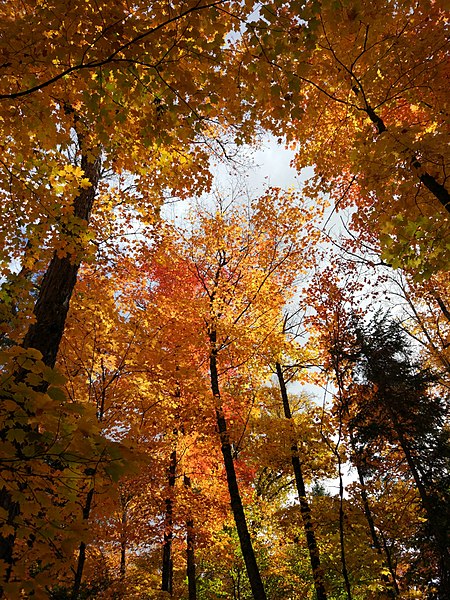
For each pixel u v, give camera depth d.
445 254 3.99
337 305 9.52
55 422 1.91
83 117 3.96
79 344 5.76
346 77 4.89
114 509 5.32
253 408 10.16
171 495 8.59
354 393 10.00
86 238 4.31
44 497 2.02
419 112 5.96
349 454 9.84
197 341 8.63
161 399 6.93
